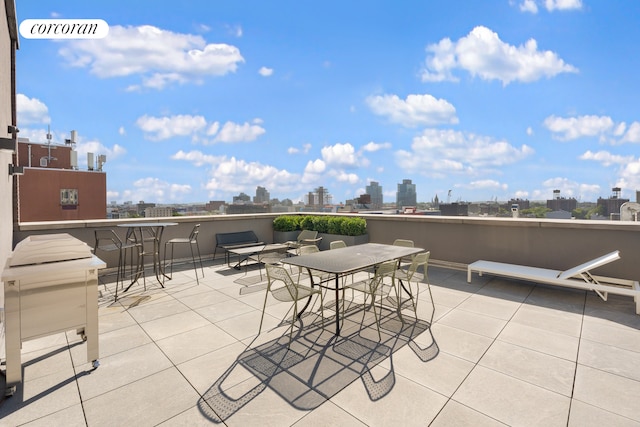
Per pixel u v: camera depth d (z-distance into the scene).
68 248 2.59
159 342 3.05
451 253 6.26
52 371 2.53
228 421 1.94
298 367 2.57
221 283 5.21
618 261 4.58
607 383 2.32
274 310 3.94
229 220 7.66
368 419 1.95
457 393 2.21
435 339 3.08
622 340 3.03
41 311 2.33
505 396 2.18
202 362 2.66
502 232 5.61
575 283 4.15
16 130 4.28
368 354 2.79
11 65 5.20
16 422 1.94
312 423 1.92
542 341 3.02
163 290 4.82
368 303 4.22
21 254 2.41
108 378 2.43
